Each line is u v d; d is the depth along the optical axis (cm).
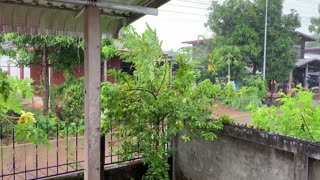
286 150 226
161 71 300
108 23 315
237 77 1138
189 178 329
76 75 853
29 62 789
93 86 215
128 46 300
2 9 256
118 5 223
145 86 292
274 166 239
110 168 322
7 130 470
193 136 300
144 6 258
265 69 1391
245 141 263
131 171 335
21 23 269
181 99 278
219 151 290
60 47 752
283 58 1433
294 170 220
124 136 293
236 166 272
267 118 278
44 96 776
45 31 282
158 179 291
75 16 270
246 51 1323
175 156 350
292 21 1472
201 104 289
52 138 518
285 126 269
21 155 476
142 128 283
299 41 1678
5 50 748
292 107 271
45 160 461
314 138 250
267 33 1408
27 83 242
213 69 359
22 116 246
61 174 306
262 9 1409
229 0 1440
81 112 727
